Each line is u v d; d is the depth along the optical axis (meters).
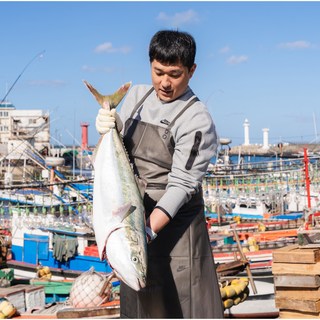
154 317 3.92
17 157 29.98
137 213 3.50
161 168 3.87
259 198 23.30
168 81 3.73
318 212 19.00
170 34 3.69
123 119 4.09
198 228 3.95
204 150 3.73
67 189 21.81
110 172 3.62
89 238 15.07
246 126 61.84
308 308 5.36
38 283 12.95
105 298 7.72
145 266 3.36
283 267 5.48
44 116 36.09
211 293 3.96
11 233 16.30
